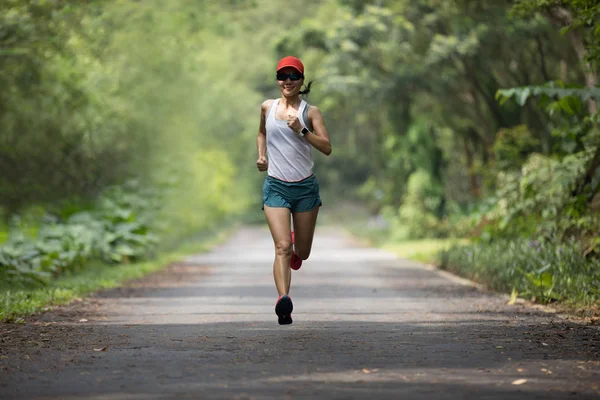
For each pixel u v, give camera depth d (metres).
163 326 15.85
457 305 19.56
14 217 29.89
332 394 9.80
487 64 46.84
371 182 94.31
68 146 33.50
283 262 14.36
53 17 28.72
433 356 12.30
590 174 25.34
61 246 29.48
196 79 51.78
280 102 14.44
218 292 23.50
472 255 28.47
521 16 24.78
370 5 51.59
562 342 13.59
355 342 13.65
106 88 35.31
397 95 51.62
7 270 22.89
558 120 41.03
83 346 13.28
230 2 44.62
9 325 16.03
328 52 55.66
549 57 45.47
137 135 39.56
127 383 10.44
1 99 30.25
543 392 9.91
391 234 59.22
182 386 10.25
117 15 36.09
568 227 26.00
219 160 79.38
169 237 47.38
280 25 87.38
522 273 21.62
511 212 30.56
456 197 68.06
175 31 40.97
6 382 10.54
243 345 13.32
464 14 45.78
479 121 51.38
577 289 19.05
